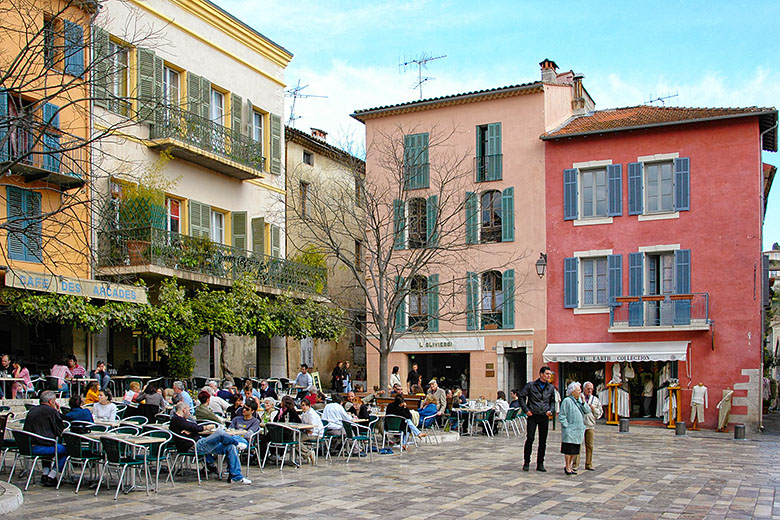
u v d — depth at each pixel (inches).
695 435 960.3
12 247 723.4
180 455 518.0
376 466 595.2
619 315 1102.4
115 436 438.3
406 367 1235.9
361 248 1395.2
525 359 1198.3
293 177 1192.8
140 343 912.9
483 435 884.6
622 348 1084.5
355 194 1108.5
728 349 1046.4
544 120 1181.7
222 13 1011.3
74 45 558.9
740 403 1032.2
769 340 2231.8
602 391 1091.9
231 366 1035.9
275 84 1125.7
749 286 1045.2
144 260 807.7
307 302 1004.6
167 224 917.8
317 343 1366.9
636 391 1107.9
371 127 1289.4
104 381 731.4
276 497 449.4
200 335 854.5
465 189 1211.2
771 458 697.0
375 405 812.0
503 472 567.5
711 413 1043.3
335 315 1040.8
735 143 1070.4
